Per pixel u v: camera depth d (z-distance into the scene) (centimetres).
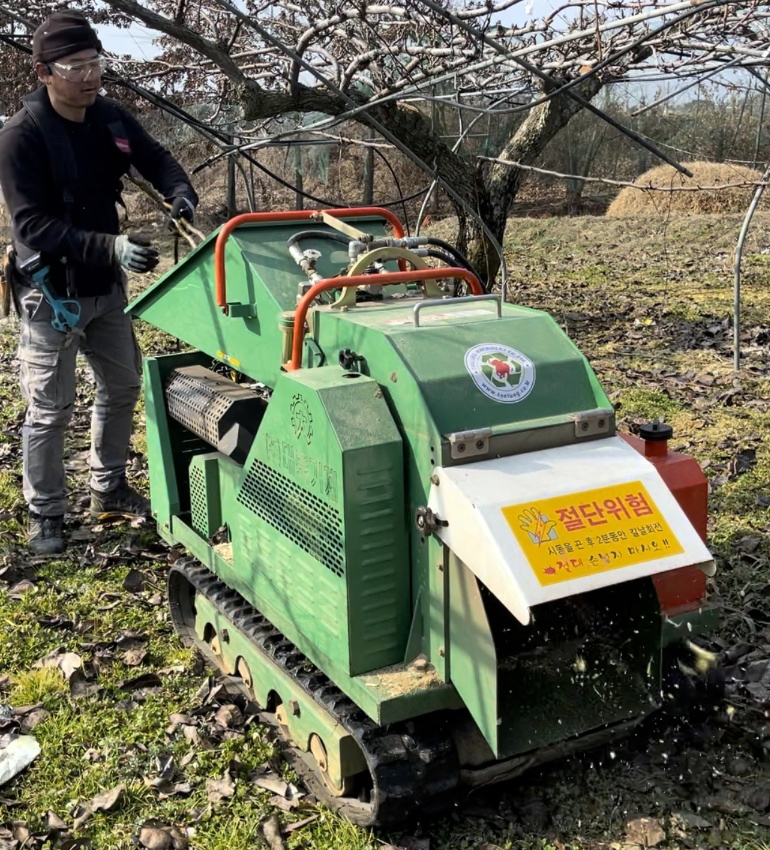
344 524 267
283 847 285
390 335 277
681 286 1240
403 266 365
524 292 1234
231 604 358
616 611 283
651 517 262
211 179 1695
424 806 280
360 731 276
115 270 479
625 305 1115
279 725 342
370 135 1015
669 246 1580
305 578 295
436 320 293
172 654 399
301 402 280
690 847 283
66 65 409
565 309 1109
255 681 347
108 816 303
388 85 437
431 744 274
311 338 312
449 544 257
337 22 400
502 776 294
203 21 557
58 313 451
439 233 1570
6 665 391
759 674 365
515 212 2159
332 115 541
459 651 265
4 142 420
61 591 451
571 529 252
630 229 1727
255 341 347
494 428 267
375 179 1875
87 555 486
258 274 340
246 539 332
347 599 272
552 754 299
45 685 372
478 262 708
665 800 301
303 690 312
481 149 921
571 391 284
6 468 593
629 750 323
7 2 515
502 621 264
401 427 273
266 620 344
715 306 1090
